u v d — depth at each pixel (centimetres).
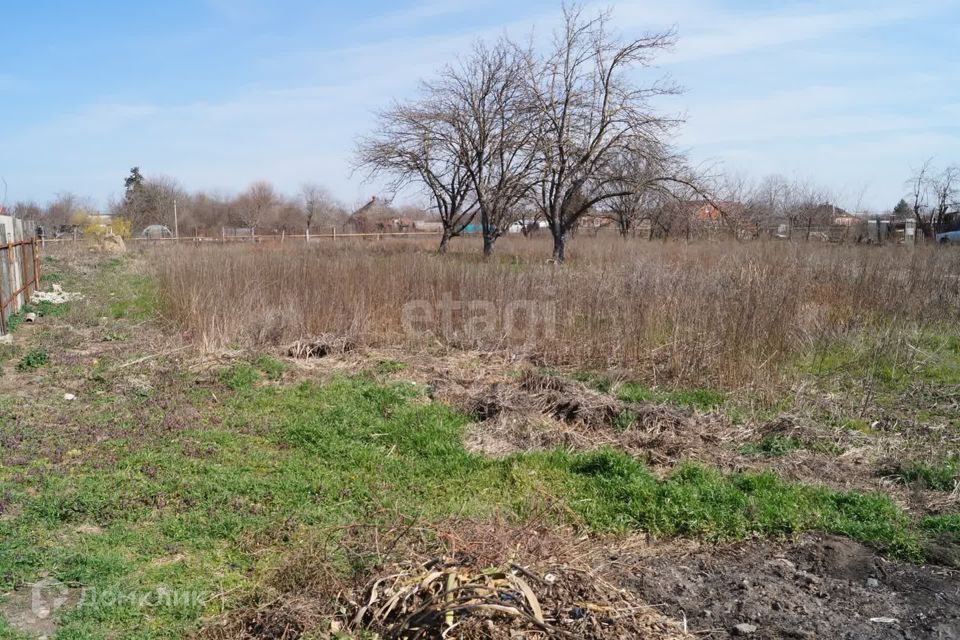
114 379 752
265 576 370
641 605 337
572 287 1036
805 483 502
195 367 814
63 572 370
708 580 383
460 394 709
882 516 446
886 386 755
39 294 1434
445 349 956
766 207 2762
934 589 374
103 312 1252
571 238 2594
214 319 918
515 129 2200
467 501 469
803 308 986
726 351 769
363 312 1012
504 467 525
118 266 2134
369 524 396
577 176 2072
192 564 385
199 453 543
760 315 812
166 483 483
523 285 1070
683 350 789
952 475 507
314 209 5150
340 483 493
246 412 650
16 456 524
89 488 469
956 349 904
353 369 836
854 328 952
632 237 2688
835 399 694
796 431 602
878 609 354
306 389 729
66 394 700
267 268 1210
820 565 399
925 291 1106
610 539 432
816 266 1261
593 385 777
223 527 425
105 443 557
